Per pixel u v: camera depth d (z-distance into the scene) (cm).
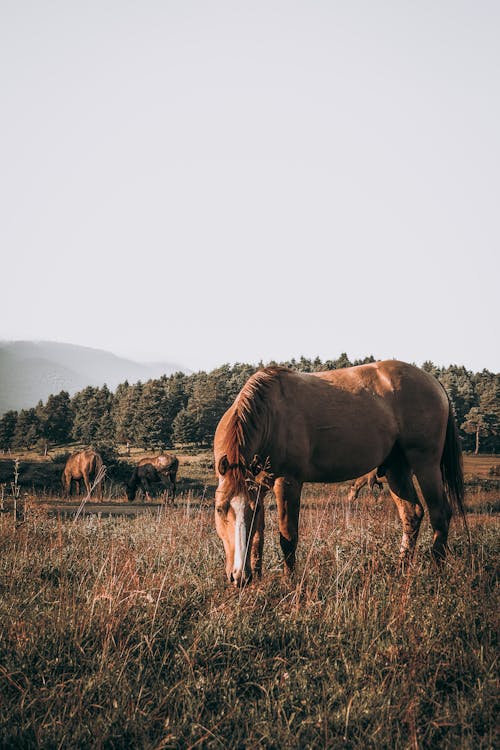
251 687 342
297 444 583
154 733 287
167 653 365
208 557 595
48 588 476
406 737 292
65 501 1953
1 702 303
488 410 8919
